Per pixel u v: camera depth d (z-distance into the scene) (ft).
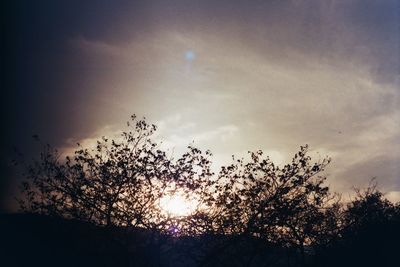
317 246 82.58
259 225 70.95
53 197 69.92
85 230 69.41
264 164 74.59
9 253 71.56
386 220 89.40
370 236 87.35
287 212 71.67
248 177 73.92
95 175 71.26
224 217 71.00
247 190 72.54
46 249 71.61
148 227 68.44
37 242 71.97
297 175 74.08
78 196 69.92
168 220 68.80
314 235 80.69
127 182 70.54
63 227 70.23
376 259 85.61
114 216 68.74
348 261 84.33
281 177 74.13
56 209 69.77
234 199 71.61
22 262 70.85
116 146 72.64
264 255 72.64
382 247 86.63
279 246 73.00
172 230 68.80
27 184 70.38
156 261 67.62
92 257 70.08
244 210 71.92
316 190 74.23
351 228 88.33
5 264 70.44
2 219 72.43
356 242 86.94
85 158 71.56
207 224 69.41
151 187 71.31
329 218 84.79
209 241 69.56
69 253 71.05
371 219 89.30
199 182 72.38
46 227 70.74
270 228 71.87
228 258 71.05
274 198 71.97
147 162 71.97
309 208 76.74
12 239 72.28
